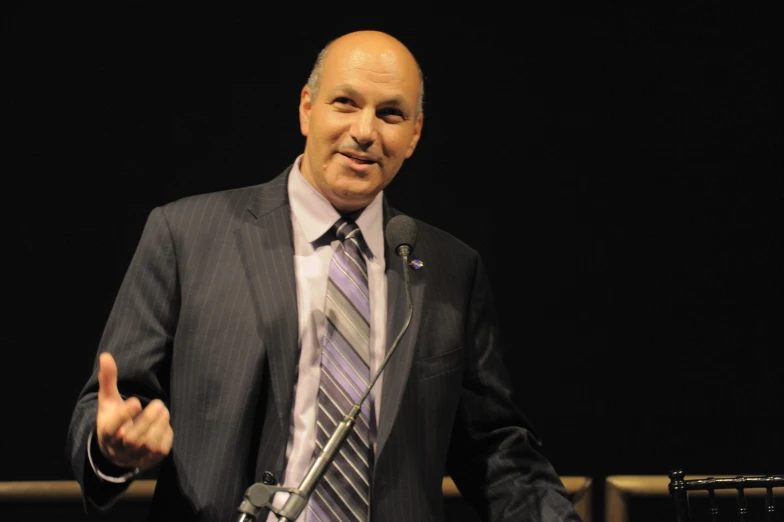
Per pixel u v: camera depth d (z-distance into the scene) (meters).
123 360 6.73
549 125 12.14
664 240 12.15
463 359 7.52
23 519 8.78
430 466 7.08
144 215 11.55
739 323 12.14
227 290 6.88
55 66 11.45
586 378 12.03
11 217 11.34
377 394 6.93
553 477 7.62
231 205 7.27
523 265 12.05
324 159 7.01
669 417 12.03
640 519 9.49
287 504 5.39
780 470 11.99
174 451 6.70
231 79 11.70
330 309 6.95
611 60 12.20
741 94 12.22
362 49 7.00
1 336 11.28
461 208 12.01
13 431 11.23
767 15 12.19
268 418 6.70
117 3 11.56
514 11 12.14
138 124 11.56
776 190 12.19
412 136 7.48
